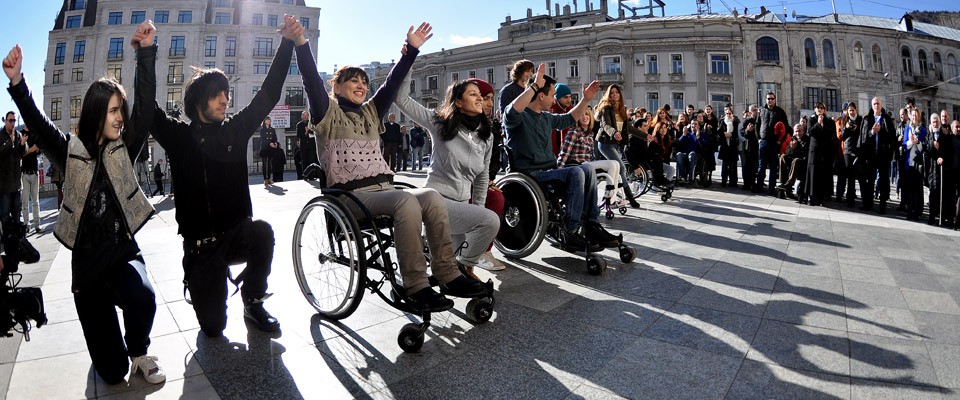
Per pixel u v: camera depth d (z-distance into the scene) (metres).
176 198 2.37
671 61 38.97
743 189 9.74
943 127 6.44
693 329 2.56
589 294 3.16
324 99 2.65
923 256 4.38
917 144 6.91
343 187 2.68
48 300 3.09
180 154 2.32
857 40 38.22
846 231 5.54
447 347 2.35
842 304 2.98
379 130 2.95
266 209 6.87
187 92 2.35
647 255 4.26
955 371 2.09
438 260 2.56
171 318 2.72
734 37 37.84
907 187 7.03
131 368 2.05
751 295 3.15
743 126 9.68
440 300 2.29
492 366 2.14
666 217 6.31
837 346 2.35
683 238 4.99
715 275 3.61
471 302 2.61
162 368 2.08
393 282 2.43
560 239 3.90
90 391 1.92
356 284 2.38
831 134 7.76
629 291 3.23
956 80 40.69
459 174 3.34
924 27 42.38
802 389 1.93
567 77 41.72
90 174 1.94
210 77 2.32
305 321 2.70
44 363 2.16
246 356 2.24
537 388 1.94
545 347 2.34
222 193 2.38
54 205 14.69
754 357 2.22
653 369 2.10
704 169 10.05
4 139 6.48
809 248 4.58
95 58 47.31
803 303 2.99
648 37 39.47
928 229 6.05
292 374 2.06
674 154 10.65
